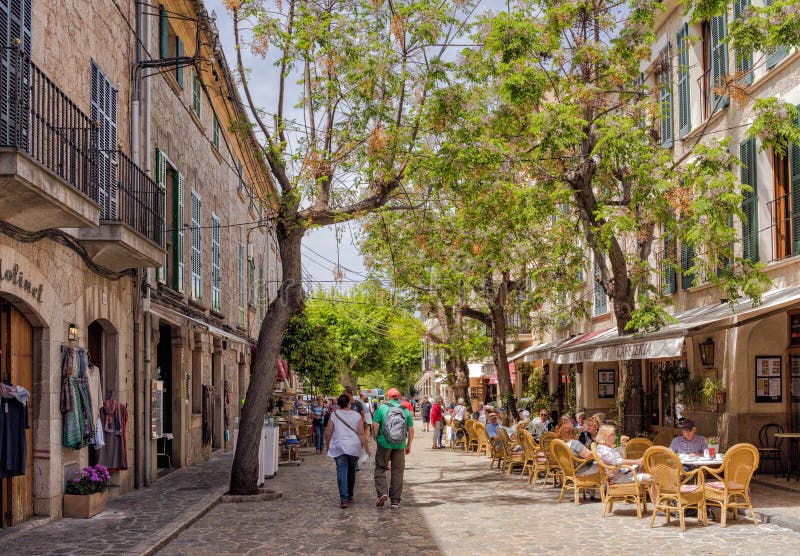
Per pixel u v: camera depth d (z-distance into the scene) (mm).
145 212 14320
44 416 11242
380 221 20438
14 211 9367
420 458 25656
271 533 11023
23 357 10922
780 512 11617
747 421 16672
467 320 33688
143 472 16000
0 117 8492
